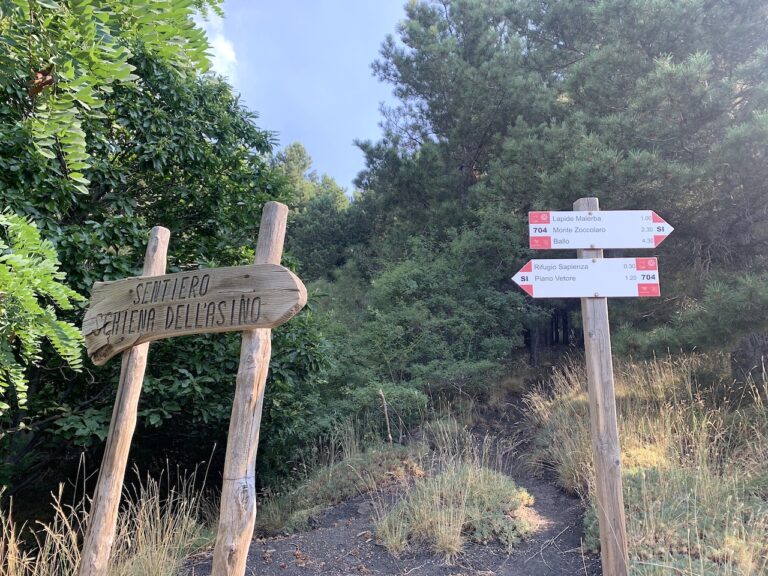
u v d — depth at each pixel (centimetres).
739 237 668
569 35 1039
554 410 673
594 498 436
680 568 321
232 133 646
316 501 550
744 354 623
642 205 663
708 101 606
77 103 186
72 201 482
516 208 939
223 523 206
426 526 420
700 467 422
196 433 637
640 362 659
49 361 481
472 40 1234
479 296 941
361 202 1738
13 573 310
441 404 830
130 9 149
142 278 264
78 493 657
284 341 592
